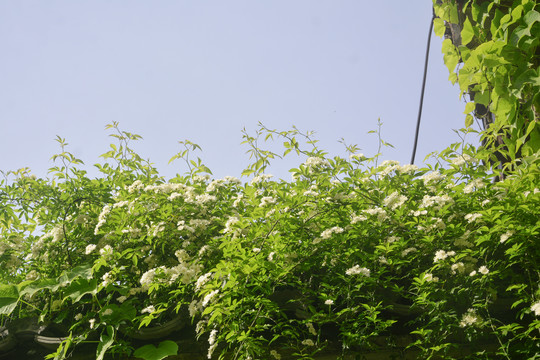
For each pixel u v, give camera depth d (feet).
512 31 11.48
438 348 9.24
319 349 9.86
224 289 10.08
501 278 10.08
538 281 9.61
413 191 12.31
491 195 11.40
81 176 14.51
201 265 11.23
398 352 9.95
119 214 12.98
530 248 9.83
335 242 11.17
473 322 9.34
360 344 9.67
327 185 12.72
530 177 10.71
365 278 10.23
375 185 12.58
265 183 13.44
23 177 14.57
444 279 10.48
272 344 10.32
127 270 12.59
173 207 12.96
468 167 12.16
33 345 12.17
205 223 12.21
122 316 10.89
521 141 11.35
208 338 10.55
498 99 11.54
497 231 9.94
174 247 12.55
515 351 9.11
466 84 12.71
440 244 10.94
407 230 11.58
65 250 13.50
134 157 15.40
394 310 10.34
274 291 10.82
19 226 14.48
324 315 9.95
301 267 10.92
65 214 13.69
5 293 11.32
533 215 9.96
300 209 12.41
